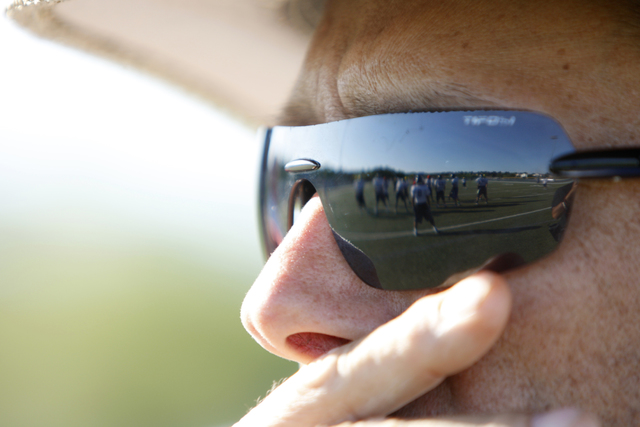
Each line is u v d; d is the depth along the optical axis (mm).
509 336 694
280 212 1146
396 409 717
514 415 603
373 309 844
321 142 940
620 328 638
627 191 644
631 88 667
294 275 902
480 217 747
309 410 749
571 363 660
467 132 760
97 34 1366
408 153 811
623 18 690
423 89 841
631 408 631
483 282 622
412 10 882
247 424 824
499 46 764
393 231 829
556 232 684
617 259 642
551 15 732
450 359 625
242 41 1406
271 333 888
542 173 697
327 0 1127
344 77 996
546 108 710
